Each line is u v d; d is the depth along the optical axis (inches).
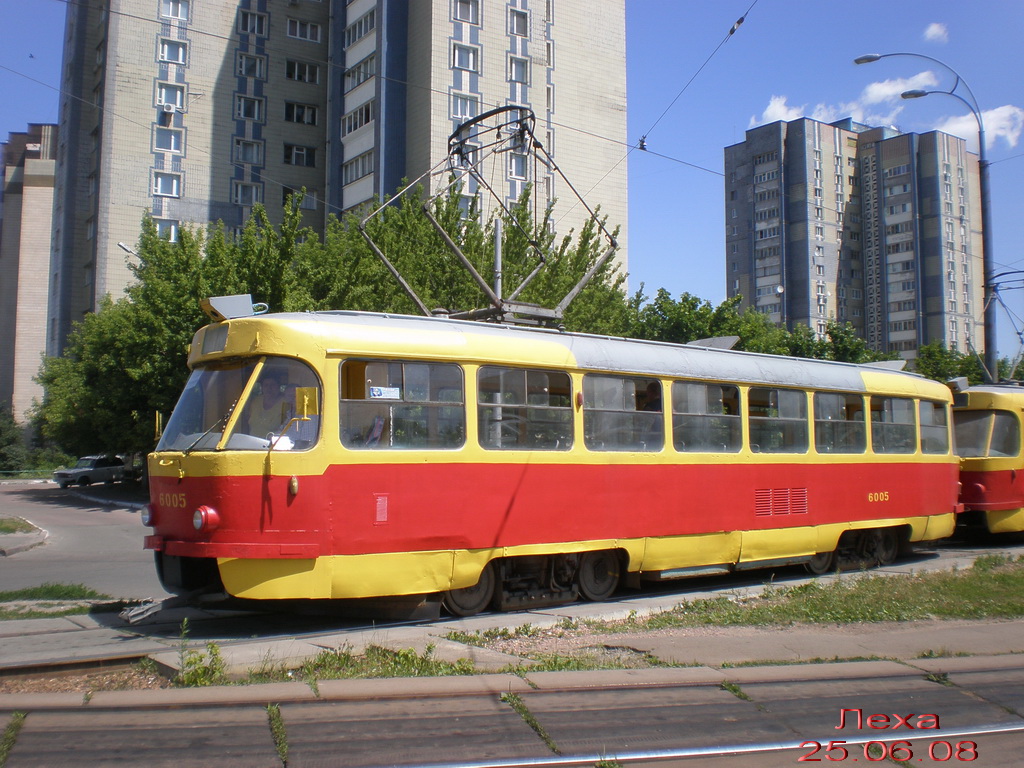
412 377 327.9
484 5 1523.1
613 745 192.5
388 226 976.3
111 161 1560.0
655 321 1312.7
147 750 183.0
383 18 1524.4
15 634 298.4
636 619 343.9
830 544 477.7
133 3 1595.7
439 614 337.1
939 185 2380.7
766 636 306.2
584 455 374.3
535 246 553.0
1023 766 193.0
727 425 436.5
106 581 467.2
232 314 329.4
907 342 2402.8
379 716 205.6
